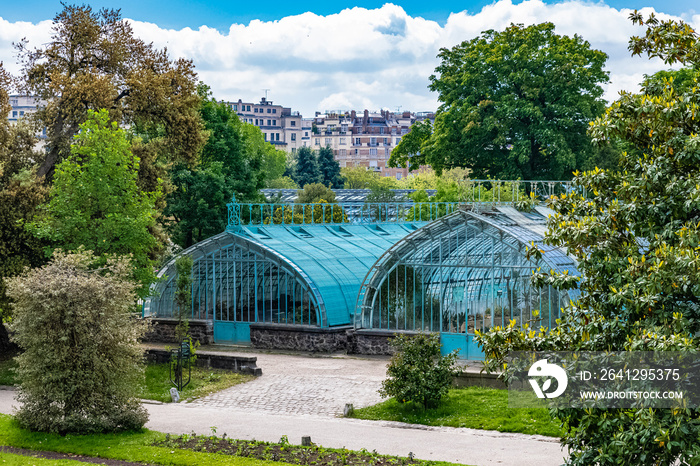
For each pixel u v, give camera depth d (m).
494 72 58.59
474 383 24.61
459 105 59.88
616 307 13.17
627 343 11.92
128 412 20.03
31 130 36.69
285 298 35.81
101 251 29.72
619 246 13.48
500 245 29.89
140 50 38.97
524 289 29.00
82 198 29.50
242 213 52.88
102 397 19.98
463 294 30.98
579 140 55.16
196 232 52.34
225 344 37.03
